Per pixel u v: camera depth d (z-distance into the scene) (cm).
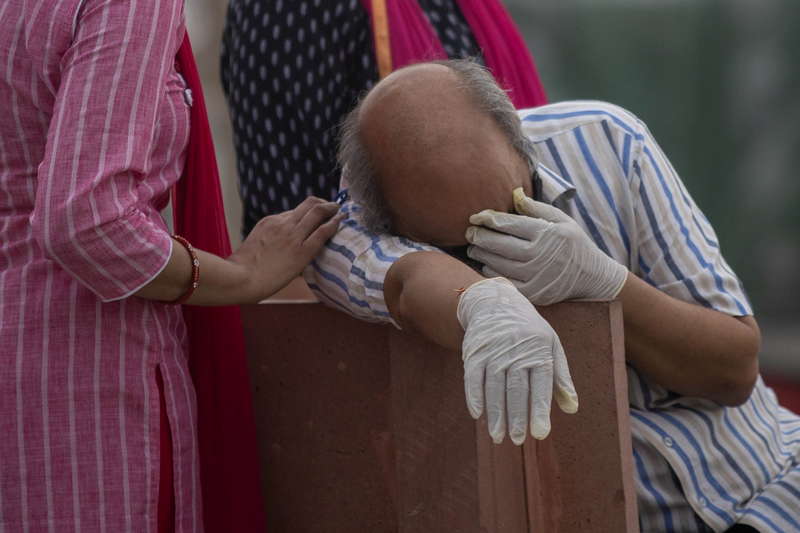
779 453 434
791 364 1766
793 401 1688
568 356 356
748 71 1770
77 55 350
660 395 412
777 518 399
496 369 298
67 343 361
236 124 526
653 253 400
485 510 357
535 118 419
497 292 318
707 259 402
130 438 365
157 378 376
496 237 354
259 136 511
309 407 445
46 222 339
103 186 341
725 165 1803
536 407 293
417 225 370
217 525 432
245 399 436
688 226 404
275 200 509
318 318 439
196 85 411
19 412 359
